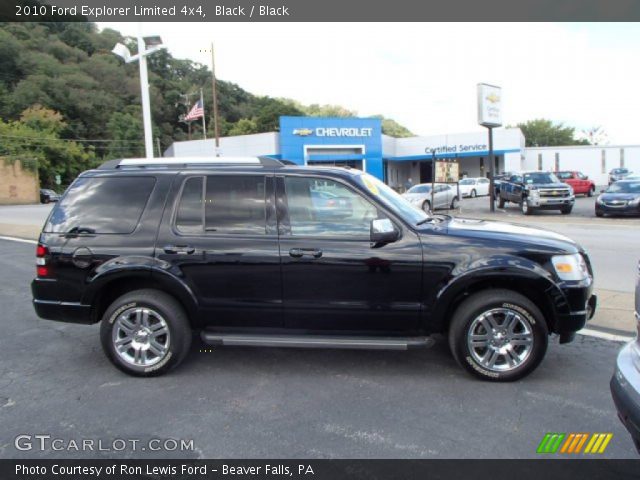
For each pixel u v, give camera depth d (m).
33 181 49.19
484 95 22.22
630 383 2.62
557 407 3.60
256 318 4.21
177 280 4.16
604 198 18.62
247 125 78.56
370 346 4.07
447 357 4.63
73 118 78.06
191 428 3.37
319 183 4.23
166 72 101.06
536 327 3.92
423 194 24.27
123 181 4.46
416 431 3.28
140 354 4.24
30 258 11.20
